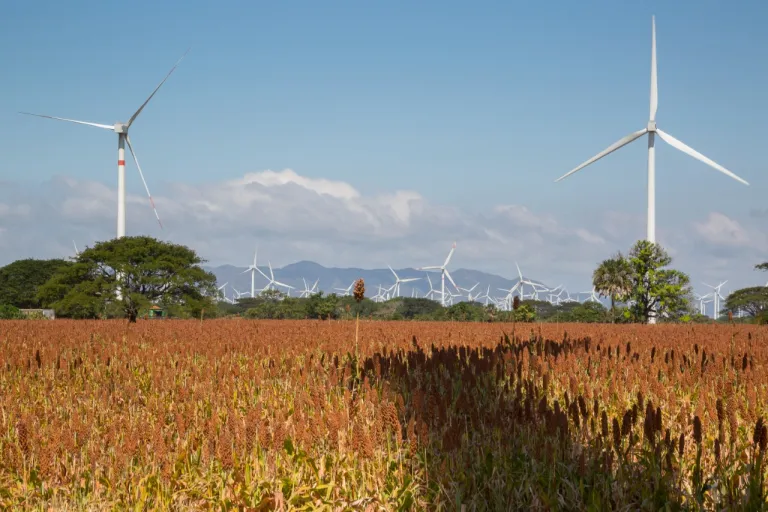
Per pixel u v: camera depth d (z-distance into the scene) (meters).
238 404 12.29
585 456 8.24
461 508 7.15
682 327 41.00
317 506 7.68
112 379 15.93
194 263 89.38
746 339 26.39
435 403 9.95
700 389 12.65
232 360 18.81
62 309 82.00
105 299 81.38
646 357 17.45
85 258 84.25
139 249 83.94
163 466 8.39
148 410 11.60
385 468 8.52
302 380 13.36
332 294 97.69
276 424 8.70
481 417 9.73
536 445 8.52
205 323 45.97
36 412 12.19
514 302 19.22
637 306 85.69
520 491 7.59
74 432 9.91
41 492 8.12
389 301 115.62
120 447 9.02
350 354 18.94
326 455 8.81
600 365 14.90
